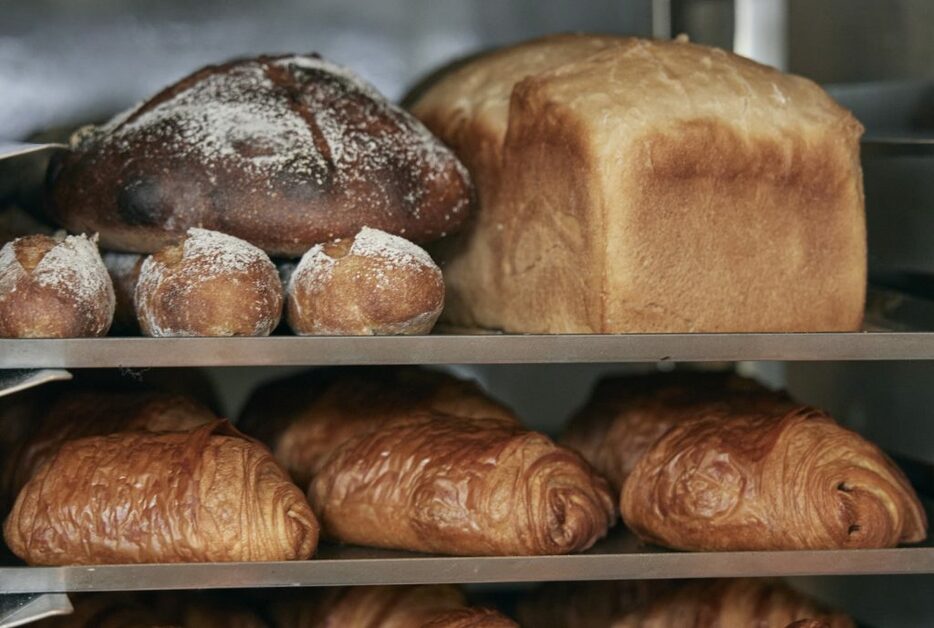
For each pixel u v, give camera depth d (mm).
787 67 1087
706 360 792
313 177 815
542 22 1062
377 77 1047
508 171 881
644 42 871
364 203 821
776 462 807
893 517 802
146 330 788
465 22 1053
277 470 802
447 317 936
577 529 796
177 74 1018
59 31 1000
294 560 775
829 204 857
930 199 935
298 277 798
